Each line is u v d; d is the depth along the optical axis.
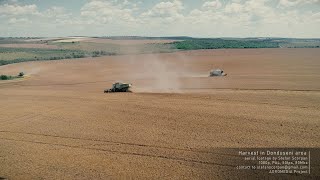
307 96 43.16
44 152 27.39
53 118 39.06
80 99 50.00
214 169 22.66
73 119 38.09
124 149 27.36
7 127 35.91
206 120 34.47
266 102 40.94
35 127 35.44
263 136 28.61
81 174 22.75
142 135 30.73
